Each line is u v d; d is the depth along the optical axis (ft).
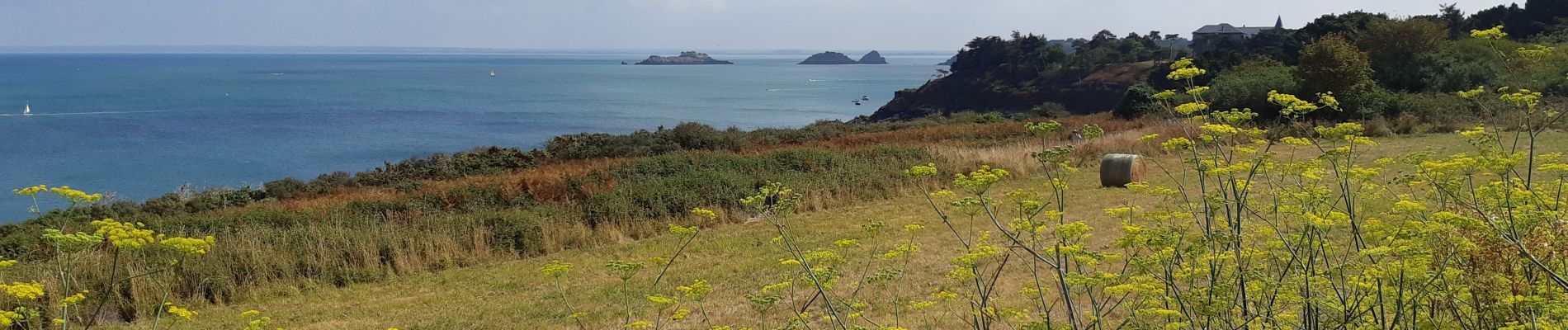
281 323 27.86
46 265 30.04
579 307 27.76
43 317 26.03
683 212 44.60
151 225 40.42
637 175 54.29
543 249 38.58
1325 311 13.96
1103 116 120.26
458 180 61.57
